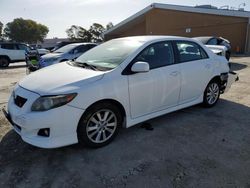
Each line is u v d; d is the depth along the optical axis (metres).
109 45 4.19
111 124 3.38
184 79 4.14
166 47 3.98
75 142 3.05
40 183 2.60
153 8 24.19
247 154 3.11
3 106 5.31
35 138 2.90
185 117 4.40
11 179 2.67
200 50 4.58
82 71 3.36
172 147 3.30
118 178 2.66
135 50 3.58
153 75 3.66
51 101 2.82
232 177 2.65
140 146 3.34
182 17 22.98
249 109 4.82
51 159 3.05
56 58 9.26
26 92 3.04
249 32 19.41
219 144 3.38
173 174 2.71
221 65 4.93
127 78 3.36
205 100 4.77
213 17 21.12
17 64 17.55
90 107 3.08
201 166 2.86
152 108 3.78
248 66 10.94
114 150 3.24
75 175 2.72
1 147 3.35
